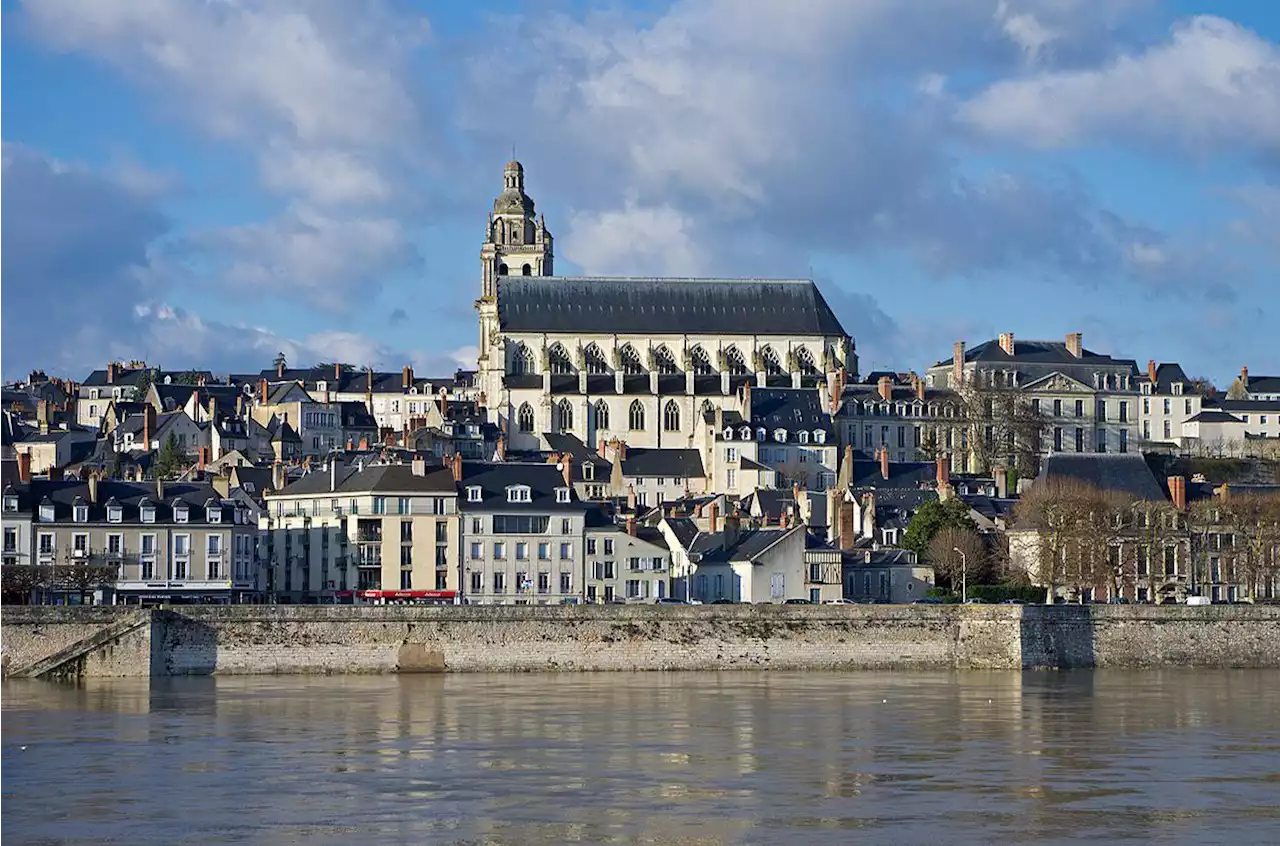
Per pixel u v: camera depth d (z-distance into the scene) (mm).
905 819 187500
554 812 190250
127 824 184750
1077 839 179750
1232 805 194375
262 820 186500
